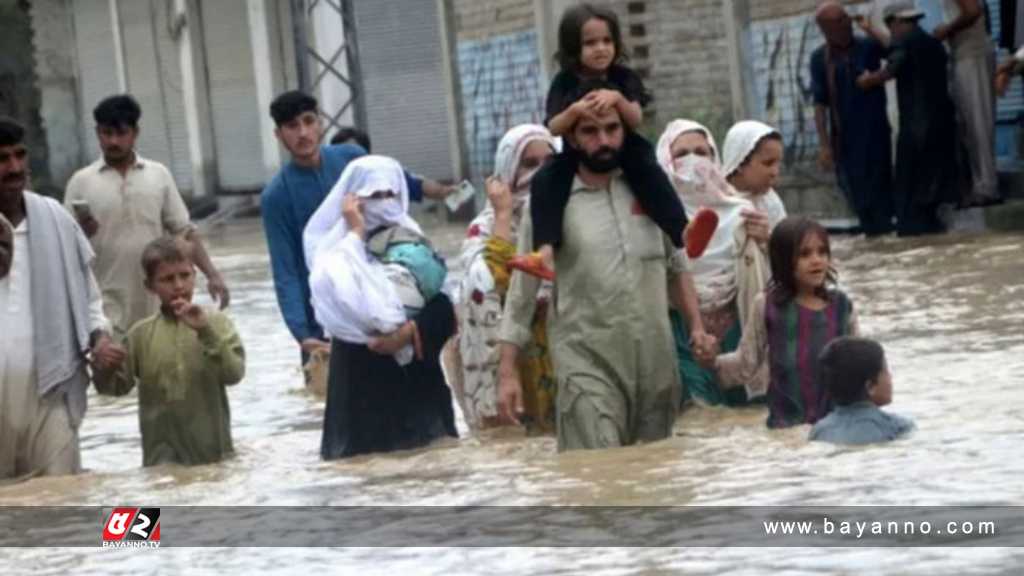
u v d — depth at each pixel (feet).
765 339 66.59
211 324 70.54
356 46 229.86
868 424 60.23
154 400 70.90
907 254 120.88
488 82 196.03
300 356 103.19
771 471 56.34
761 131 73.51
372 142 230.27
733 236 71.46
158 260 70.33
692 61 177.37
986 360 75.97
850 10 146.51
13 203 70.49
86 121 307.78
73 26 305.94
